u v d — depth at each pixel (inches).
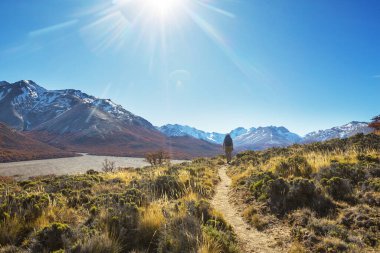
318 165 513.0
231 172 853.2
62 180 548.4
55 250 233.9
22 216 290.7
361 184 389.4
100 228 264.2
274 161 693.3
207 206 343.6
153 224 280.2
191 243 247.1
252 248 272.7
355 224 288.2
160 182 514.3
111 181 561.6
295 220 321.1
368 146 662.5
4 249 233.6
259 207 386.6
